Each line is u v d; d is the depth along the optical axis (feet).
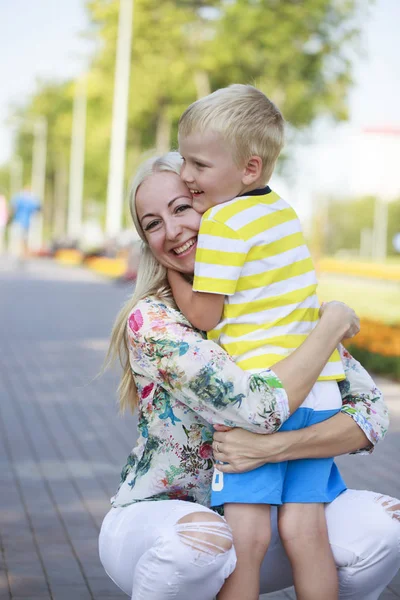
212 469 10.80
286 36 135.64
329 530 10.75
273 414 10.09
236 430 10.32
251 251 10.32
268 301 10.40
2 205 159.84
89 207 247.70
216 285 10.17
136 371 10.84
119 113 124.26
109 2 149.48
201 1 142.92
